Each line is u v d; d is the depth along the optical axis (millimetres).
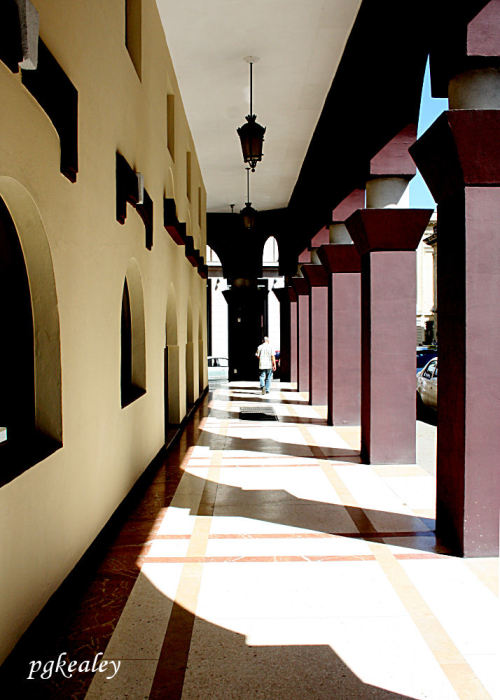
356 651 3350
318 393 14469
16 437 3859
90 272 4613
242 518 5789
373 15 6926
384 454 8070
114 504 5441
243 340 21766
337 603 3951
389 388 8031
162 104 8312
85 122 4402
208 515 5891
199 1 7551
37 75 3225
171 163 9438
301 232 15961
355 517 5820
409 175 7484
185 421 11602
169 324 10406
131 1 6656
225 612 3822
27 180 3238
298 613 3809
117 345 5559
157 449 8000
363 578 4367
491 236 4758
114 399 5441
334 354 11180
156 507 6164
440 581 4320
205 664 3219
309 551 4918
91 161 4594
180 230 9430
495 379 4781
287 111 11422
